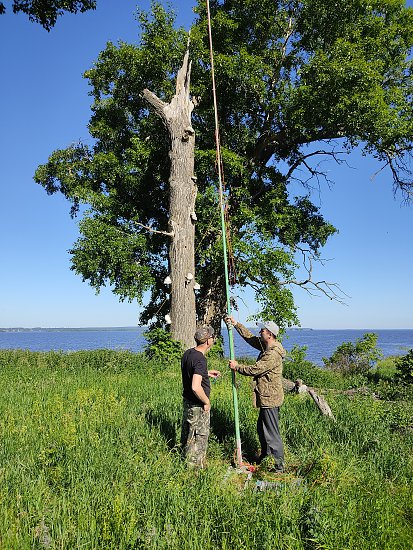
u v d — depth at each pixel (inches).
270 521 173.2
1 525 163.3
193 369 239.6
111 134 925.2
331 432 307.1
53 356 701.3
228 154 834.2
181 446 247.9
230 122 936.9
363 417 341.4
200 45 831.7
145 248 856.3
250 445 279.4
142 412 329.7
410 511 191.9
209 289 905.5
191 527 169.0
